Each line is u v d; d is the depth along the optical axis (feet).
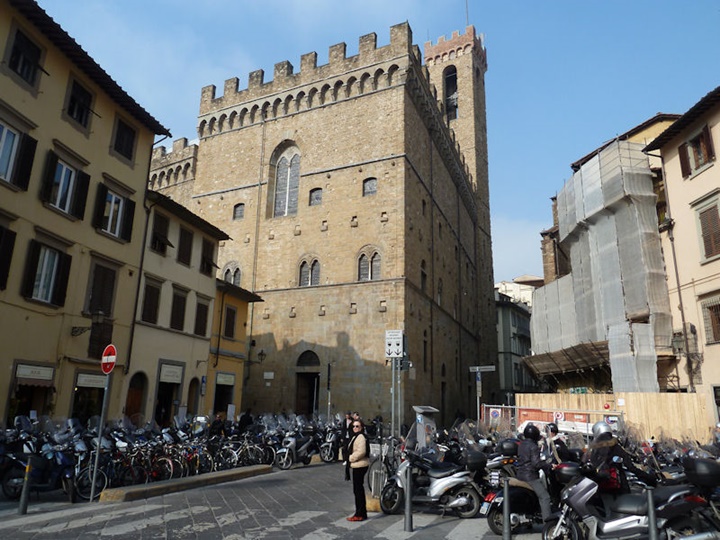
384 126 125.59
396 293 113.50
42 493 43.55
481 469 38.68
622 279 91.35
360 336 114.32
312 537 30.30
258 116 145.28
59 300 62.39
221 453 61.00
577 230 109.60
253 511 37.37
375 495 40.60
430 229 139.74
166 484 45.06
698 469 23.80
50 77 63.00
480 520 36.22
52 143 62.95
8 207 56.34
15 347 56.44
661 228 87.04
